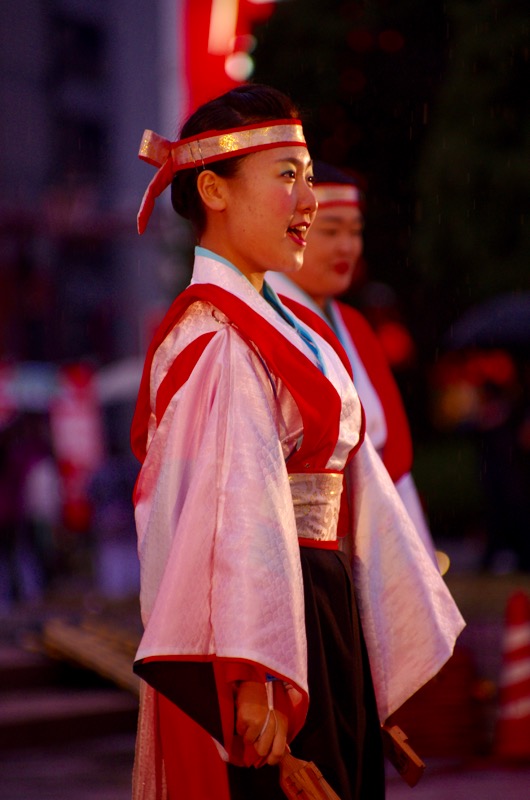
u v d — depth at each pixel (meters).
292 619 5.55
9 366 46.31
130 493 31.50
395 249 33.59
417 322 36.94
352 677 6.11
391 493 6.59
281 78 28.34
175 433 5.82
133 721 15.41
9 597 26.75
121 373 44.31
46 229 64.75
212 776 5.85
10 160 77.94
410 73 29.95
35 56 79.31
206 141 6.11
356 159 29.03
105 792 12.50
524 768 12.86
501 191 34.81
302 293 9.37
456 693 13.05
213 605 5.54
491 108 34.22
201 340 5.94
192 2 19.89
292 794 5.59
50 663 16.48
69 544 34.44
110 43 81.94
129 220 64.06
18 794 12.42
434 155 34.38
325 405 5.96
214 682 5.58
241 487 5.63
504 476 27.47
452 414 38.31
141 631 17.05
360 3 28.70
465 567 29.48
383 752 6.58
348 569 6.27
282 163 6.09
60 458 36.12
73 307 77.44
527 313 30.56
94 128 81.62
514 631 13.38
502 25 33.81
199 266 6.24
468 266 35.44
